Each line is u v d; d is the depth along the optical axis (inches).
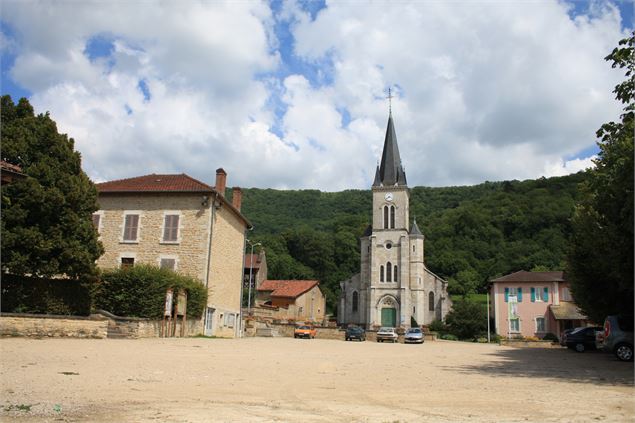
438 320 2415.1
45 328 662.5
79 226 776.9
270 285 2381.9
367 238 2687.0
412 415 266.8
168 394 306.0
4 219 697.0
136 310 914.1
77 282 804.0
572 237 1009.5
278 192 4726.9
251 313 1820.9
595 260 853.8
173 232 1125.7
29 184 713.0
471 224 3326.8
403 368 552.7
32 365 396.2
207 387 341.1
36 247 711.1
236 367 477.1
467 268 3083.2
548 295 2042.3
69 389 302.7
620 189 568.1
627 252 653.3
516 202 3393.2
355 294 2684.5
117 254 1132.5
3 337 614.9
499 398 331.0
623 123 572.4
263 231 4010.8
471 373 509.4
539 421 254.7
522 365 626.5
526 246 3029.0
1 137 740.7
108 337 784.9
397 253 2544.3
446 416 265.6
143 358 504.4
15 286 720.3
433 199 4429.1
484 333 2070.6
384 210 2618.1
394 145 2721.5
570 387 395.9
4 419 221.5
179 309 962.7
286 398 311.1
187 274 1095.0
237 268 1344.7
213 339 992.9
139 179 1252.5
